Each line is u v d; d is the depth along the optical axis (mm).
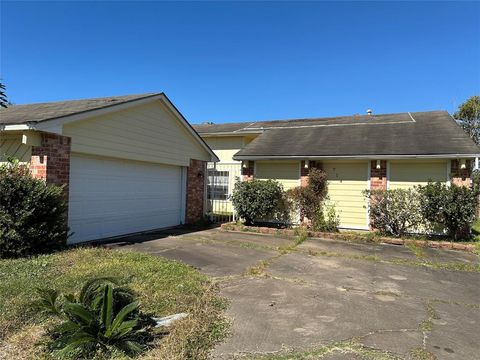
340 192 12031
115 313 3756
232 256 7727
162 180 11914
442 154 10172
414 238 9961
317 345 3621
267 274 6305
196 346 3492
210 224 13414
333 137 13406
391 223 10469
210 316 4223
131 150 10102
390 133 12781
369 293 5395
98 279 3861
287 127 16250
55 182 7645
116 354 3311
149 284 5266
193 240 9648
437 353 3490
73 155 8305
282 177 12945
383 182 11414
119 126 9609
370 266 7152
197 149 13781
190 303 4645
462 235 9945
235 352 3453
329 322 4223
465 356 3441
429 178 10852
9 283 4934
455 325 4219
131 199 10398
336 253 8320
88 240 8805
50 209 7023
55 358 3234
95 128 8766
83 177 8625
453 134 11531
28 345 3461
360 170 11836
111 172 9586
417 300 5117
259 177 13273
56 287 4871
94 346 3369
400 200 10375
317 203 12055
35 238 6746
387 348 3576
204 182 14359
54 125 7441
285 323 4164
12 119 7504
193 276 5809
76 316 3510
